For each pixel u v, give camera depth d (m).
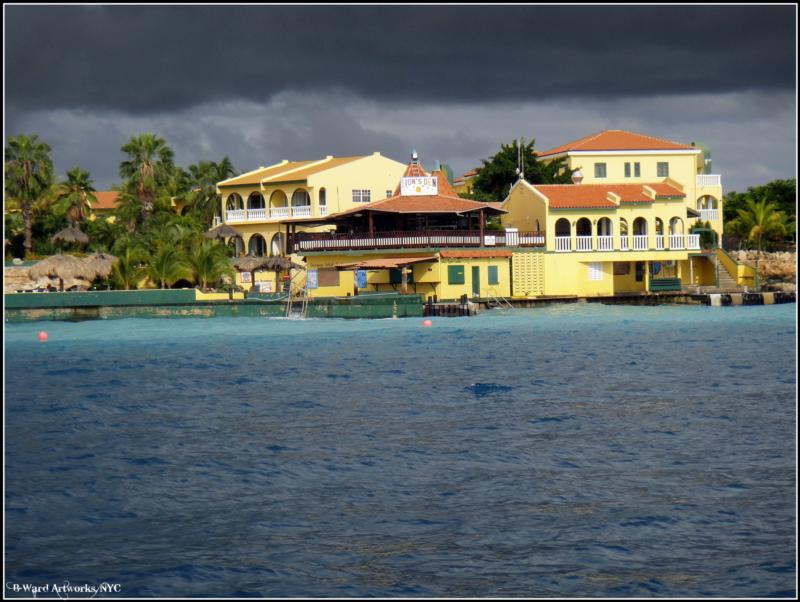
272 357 64.88
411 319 88.12
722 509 29.50
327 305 89.31
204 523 29.22
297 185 116.69
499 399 48.03
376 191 120.06
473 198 122.06
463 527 28.55
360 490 32.16
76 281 95.94
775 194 139.00
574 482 32.53
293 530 28.55
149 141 126.44
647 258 103.88
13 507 30.64
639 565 25.75
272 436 40.03
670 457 35.47
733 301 99.75
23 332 82.75
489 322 85.50
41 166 115.94
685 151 124.00
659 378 53.78
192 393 51.00
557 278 102.19
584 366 58.78
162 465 35.41
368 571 25.78
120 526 29.08
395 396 49.41
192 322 88.50
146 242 103.75
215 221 125.81
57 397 49.91
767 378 53.00
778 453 35.66
